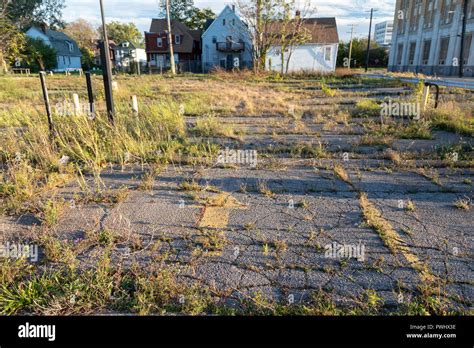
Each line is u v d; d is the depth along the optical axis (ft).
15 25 121.90
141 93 46.03
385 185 14.12
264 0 96.27
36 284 7.87
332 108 33.55
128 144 18.47
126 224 10.71
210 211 11.76
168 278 8.00
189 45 153.38
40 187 13.85
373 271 8.43
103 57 19.97
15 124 25.91
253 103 37.42
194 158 17.69
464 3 96.43
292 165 16.87
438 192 13.38
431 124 25.40
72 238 9.95
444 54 118.62
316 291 7.79
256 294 7.61
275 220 11.09
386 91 50.67
